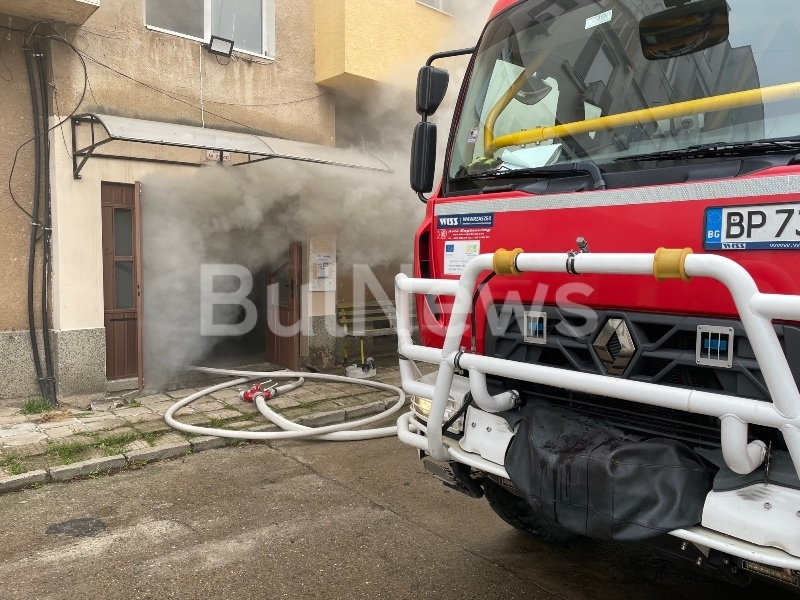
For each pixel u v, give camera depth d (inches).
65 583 114.5
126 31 231.6
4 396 220.7
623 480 77.4
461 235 109.3
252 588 113.2
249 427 207.0
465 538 134.6
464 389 103.0
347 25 269.4
